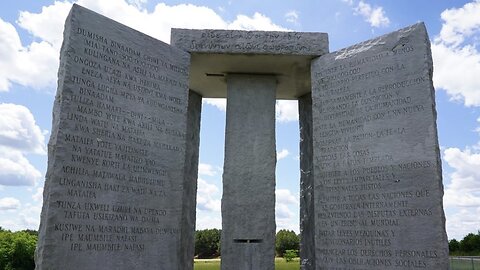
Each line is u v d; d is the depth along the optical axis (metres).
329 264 6.90
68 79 5.88
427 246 5.96
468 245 37.34
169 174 6.94
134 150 6.52
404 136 6.51
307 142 9.89
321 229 7.13
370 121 6.93
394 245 6.25
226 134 8.61
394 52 6.88
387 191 6.50
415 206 6.18
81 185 5.77
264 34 8.14
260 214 8.19
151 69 7.03
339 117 7.33
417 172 6.27
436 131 6.28
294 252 23.39
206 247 24.09
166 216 6.77
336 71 7.56
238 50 8.06
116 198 6.14
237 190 8.27
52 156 5.65
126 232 6.18
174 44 8.05
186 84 7.54
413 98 6.54
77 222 5.64
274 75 9.02
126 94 6.58
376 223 6.51
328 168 7.27
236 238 8.02
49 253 5.30
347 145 7.11
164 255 6.61
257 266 7.92
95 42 6.32
